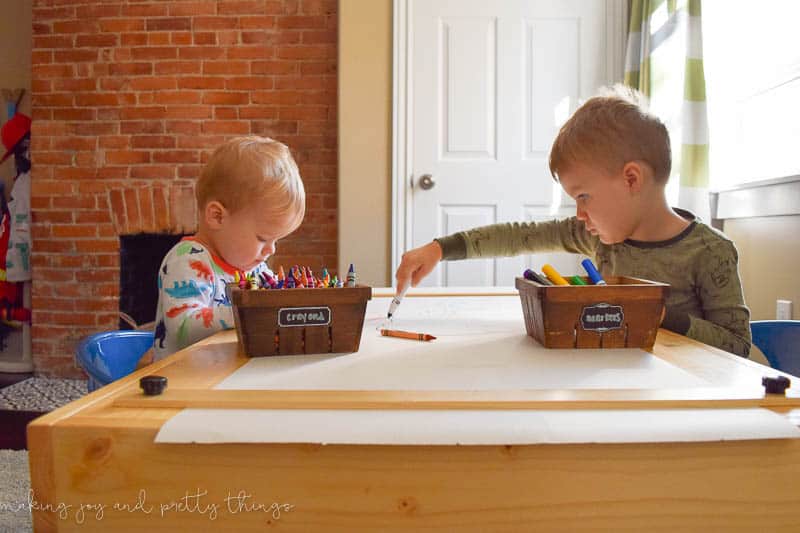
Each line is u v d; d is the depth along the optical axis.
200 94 3.21
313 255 3.22
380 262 2.93
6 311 3.41
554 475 0.47
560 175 1.06
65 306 3.28
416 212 2.93
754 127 2.38
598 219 1.06
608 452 0.47
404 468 0.47
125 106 3.24
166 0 3.21
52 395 2.97
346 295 0.72
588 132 1.01
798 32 2.11
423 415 0.49
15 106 3.47
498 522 0.47
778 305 2.08
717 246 1.08
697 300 1.11
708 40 2.54
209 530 0.48
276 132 3.21
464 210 2.94
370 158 2.92
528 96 2.92
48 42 3.26
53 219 3.28
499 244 1.34
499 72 2.91
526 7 2.90
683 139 2.30
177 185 3.24
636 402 0.51
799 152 2.09
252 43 3.20
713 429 0.47
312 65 3.20
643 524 0.48
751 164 2.40
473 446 0.47
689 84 2.29
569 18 2.91
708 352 0.73
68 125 3.27
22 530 1.53
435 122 2.91
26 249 3.33
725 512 0.48
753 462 0.48
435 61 2.90
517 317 1.01
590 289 0.74
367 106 2.91
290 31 3.20
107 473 0.48
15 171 3.53
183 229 3.25
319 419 0.48
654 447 0.47
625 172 1.02
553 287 0.73
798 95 2.11
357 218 2.93
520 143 2.92
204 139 3.22
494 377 0.60
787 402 0.52
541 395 0.53
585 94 2.91
